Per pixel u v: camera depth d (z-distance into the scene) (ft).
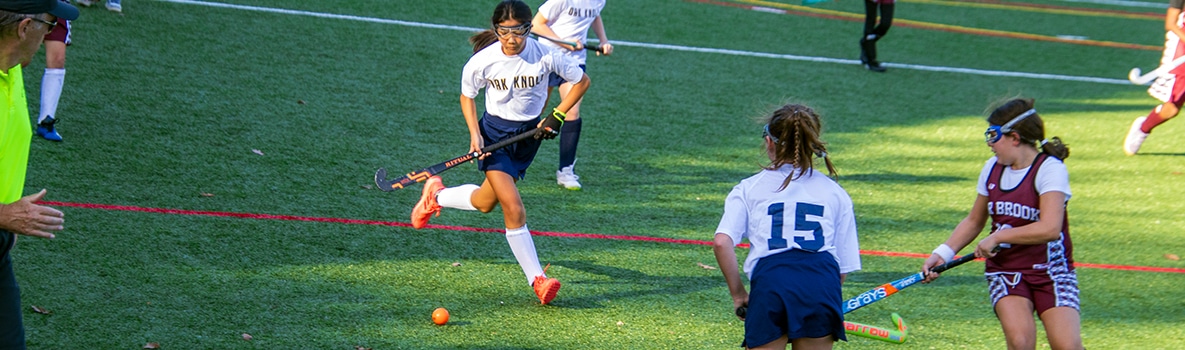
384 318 25.31
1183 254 35.45
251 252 28.48
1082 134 53.42
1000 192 22.20
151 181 32.96
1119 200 41.93
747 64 62.23
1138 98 63.31
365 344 23.73
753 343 19.43
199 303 24.89
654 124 47.70
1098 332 28.17
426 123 43.96
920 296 29.99
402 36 57.98
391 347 23.75
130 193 31.68
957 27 82.74
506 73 27.09
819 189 20.26
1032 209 21.68
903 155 46.75
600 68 56.80
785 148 20.18
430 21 62.13
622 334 25.85
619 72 56.54
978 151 48.39
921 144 48.96
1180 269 33.81
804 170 20.24
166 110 40.45
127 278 25.76
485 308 26.61
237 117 40.91
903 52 71.20
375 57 53.16
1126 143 49.44
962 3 95.04
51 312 23.31
